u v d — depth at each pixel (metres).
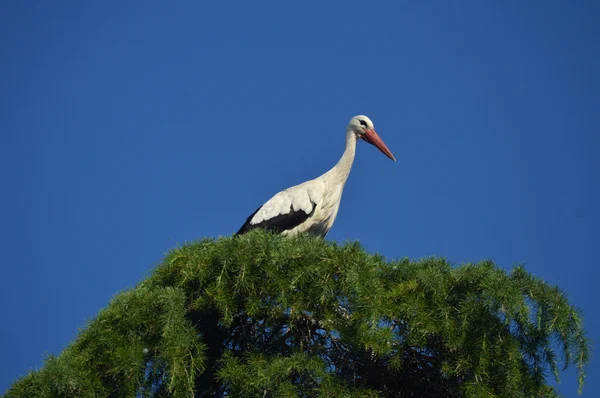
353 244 12.77
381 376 13.33
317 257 12.59
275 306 12.58
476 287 12.71
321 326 12.77
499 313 12.36
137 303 12.61
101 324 12.66
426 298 12.73
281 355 12.98
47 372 11.94
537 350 12.71
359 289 12.18
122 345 12.41
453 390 12.91
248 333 13.55
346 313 12.53
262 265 12.64
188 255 13.20
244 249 12.82
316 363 12.18
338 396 12.05
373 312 12.11
